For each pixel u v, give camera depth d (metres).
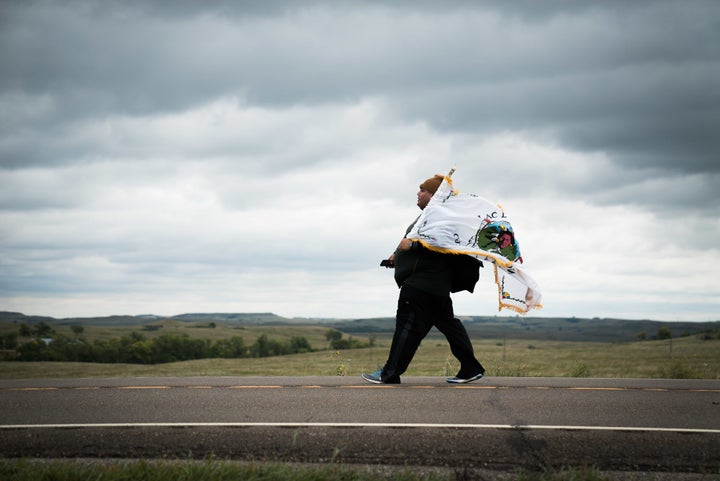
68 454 4.67
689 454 4.60
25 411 5.72
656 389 6.82
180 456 4.63
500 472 4.33
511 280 6.84
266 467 4.16
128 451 4.70
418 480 4.09
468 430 4.94
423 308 6.89
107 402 6.07
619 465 4.46
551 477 4.09
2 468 4.12
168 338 142.12
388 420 5.23
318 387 6.82
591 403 5.93
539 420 5.25
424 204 7.15
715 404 5.96
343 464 4.44
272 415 5.43
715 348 75.75
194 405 5.88
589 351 81.81
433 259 6.85
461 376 7.12
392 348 7.01
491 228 6.78
